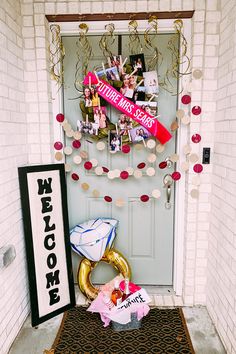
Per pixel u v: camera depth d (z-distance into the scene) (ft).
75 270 7.82
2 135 5.51
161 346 5.81
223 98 5.98
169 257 7.75
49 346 5.85
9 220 5.82
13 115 6.02
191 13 6.36
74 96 7.16
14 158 6.07
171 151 7.25
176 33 6.72
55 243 6.72
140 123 6.71
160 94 7.05
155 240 7.70
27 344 5.91
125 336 6.08
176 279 7.54
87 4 6.33
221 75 6.10
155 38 6.83
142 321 6.54
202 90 6.43
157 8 6.27
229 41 5.66
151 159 6.88
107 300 6.20
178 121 6.91
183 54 6.54
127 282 6.28
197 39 6.27
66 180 7.48
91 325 6.43
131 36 6.80
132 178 7.43
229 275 5.63
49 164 6.63
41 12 6.37
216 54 6.30
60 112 7.06
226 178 5.79
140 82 6.61
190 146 6.63
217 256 6.30
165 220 7.58
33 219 6.33
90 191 7.55
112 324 6.24
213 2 6.14
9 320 5.79
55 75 6.77
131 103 6.61
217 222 6.31
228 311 5.66
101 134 6.89
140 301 6.26
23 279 6.55
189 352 5.66
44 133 6.80
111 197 7.54
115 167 7.38
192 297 7.16
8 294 5.75
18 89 6.28
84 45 6.89
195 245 6.98
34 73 6.61
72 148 7.31
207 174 6.70
